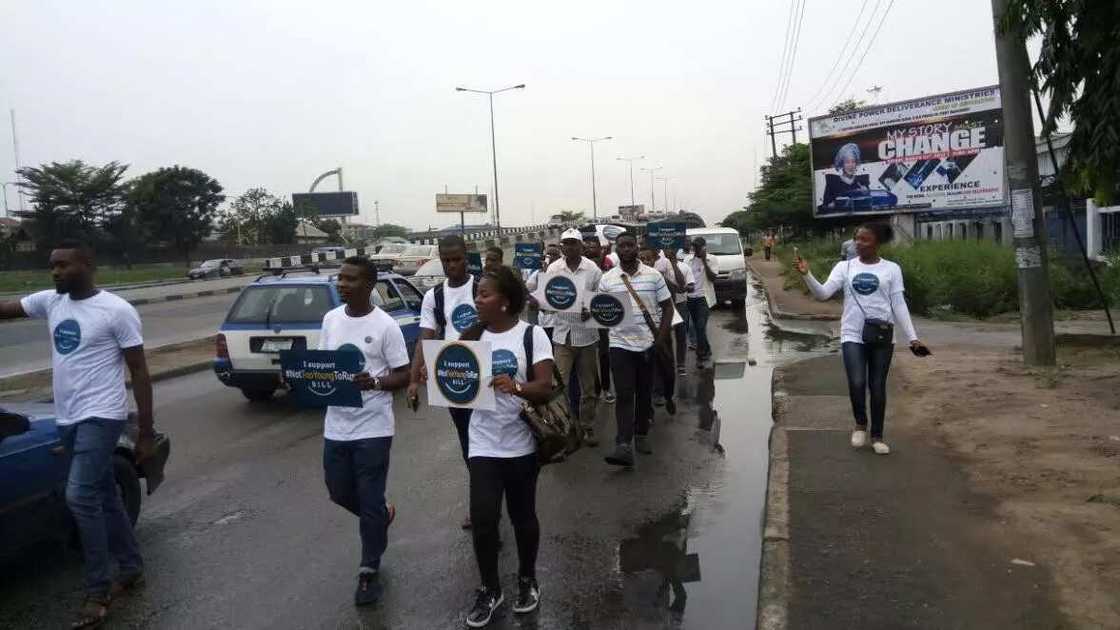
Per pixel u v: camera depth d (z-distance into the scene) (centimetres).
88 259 443
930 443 671
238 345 962
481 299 412
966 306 1655
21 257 5431
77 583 495
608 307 691
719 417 871
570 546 527
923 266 1742
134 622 438
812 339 1433
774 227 5175
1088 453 606
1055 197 1281
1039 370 923
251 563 515
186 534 568
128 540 478
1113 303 1562
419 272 1880
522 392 397
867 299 642
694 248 1188
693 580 474
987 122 2480
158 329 1986
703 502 606
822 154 2841
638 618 428
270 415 949
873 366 651
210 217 6241
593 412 795
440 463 725
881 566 445
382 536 462
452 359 399
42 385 1178
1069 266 1709
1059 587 409
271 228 7412
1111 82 739
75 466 436
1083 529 473
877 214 2869
